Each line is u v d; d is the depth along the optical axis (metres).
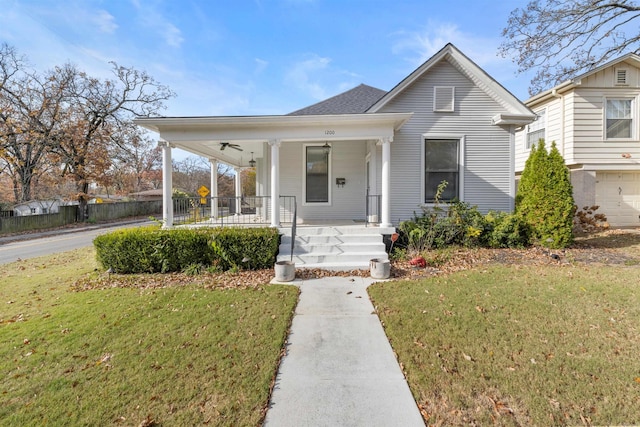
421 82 8.33
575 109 10.30
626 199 10.67
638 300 4.09
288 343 3.33
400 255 6.88
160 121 6.94
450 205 7.92
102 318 3.97
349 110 8.97
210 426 2.12
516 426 2.08
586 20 10.79
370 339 3.39
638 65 10.12
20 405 2.36
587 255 6.75
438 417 2.19
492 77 8.17
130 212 27.28
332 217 9.30
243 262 6.40
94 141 21.22
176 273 6.26
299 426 2.13
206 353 3.06
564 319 3.63
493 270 5.75
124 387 2.55
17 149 19.83
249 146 9.39
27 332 3.61
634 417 2.12
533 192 7.61
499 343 3.13
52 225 18.88
